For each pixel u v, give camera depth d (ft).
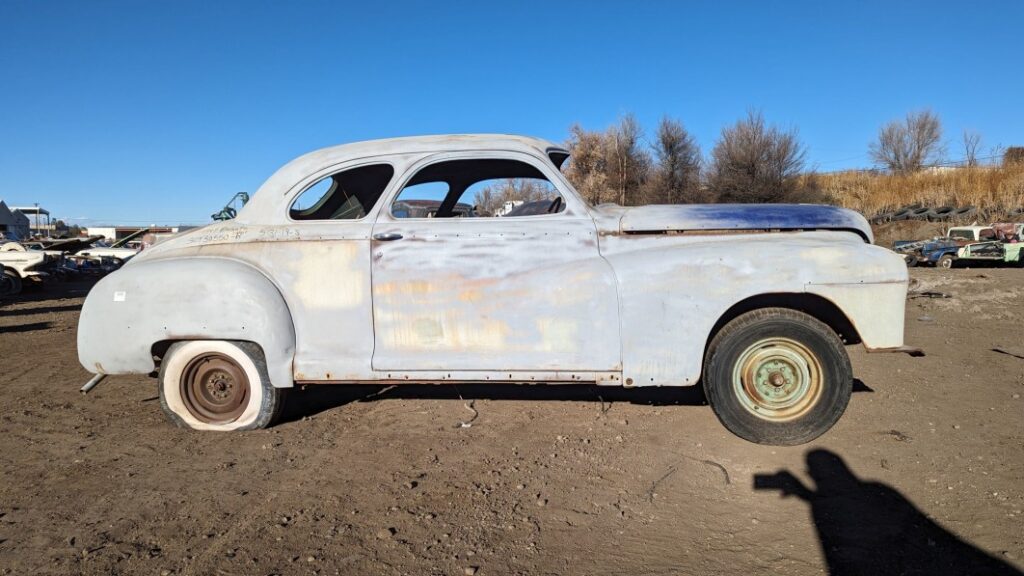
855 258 12.14
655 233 12.97
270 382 13.32
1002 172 110.32
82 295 61.62
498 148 13.73
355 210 14.38
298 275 13.25
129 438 13.44
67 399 16.92
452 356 12.88
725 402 12.33
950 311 32.30
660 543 8.94
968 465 11.26
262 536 9.21
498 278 12.82
